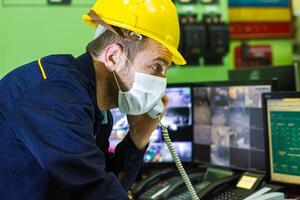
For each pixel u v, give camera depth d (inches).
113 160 61.7
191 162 82.9
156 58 47.5
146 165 81.9
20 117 41.1
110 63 47.4
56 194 40.2
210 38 117.0
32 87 43.4
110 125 56.9
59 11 89.7
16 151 41.9
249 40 144.3
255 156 72.9
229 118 77.0
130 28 47.0
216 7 118.7
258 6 144.3
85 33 91.0
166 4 49.8
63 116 40.4
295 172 64.3
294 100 63.7
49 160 38.1
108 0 49.9
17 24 88.2
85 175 38.9
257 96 72.4
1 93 45.3
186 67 116.7
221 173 76.8
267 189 65.2
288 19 148.3
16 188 41.6
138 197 76.4
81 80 45.9
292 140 64.4
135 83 47.8
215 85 78.9
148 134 61.0
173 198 72.1
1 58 88.0
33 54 89.1
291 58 149.3
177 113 82.0
